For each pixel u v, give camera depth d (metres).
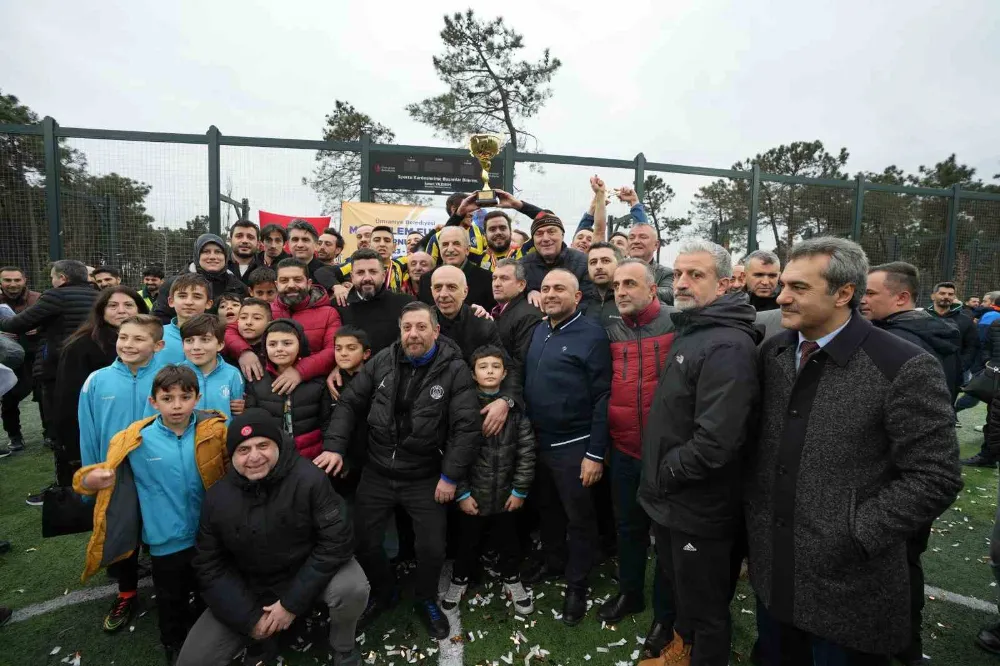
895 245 10.78
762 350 1.83
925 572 3.20
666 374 2.05
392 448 2.57
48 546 3.36
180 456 2.28
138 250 7.84
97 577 3.04
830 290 1.54
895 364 1.47
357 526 2.61
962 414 7.29
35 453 5.08
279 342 2.71
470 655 2.39
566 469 2.64
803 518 1.59
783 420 1.70
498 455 2.67
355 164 8.34
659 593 2.35
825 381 1.59
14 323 4.07
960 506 4.14
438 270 2.96
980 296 11.31
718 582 1.91
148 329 2.56
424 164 8.38
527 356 2.85
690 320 1.99
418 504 2.58
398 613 2.69
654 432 2.05
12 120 13.11
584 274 3.53
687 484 1.89
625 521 2.59
